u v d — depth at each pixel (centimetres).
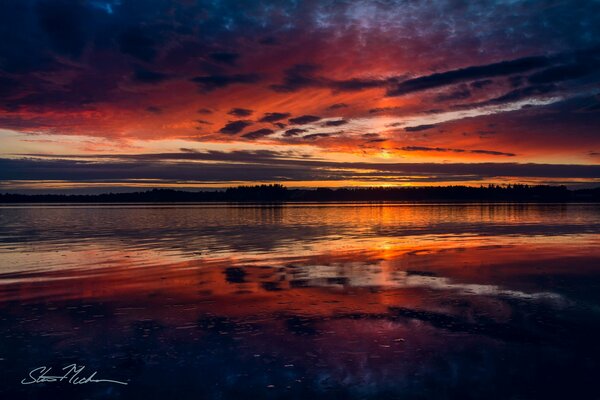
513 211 7794
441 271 1703
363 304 1218
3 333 983
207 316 1109
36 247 2544
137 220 5456
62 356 856
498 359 830
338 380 749
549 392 703
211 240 2911
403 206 12081
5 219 5872
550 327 1011
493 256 2095
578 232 3409
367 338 945
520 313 1124
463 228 3900
